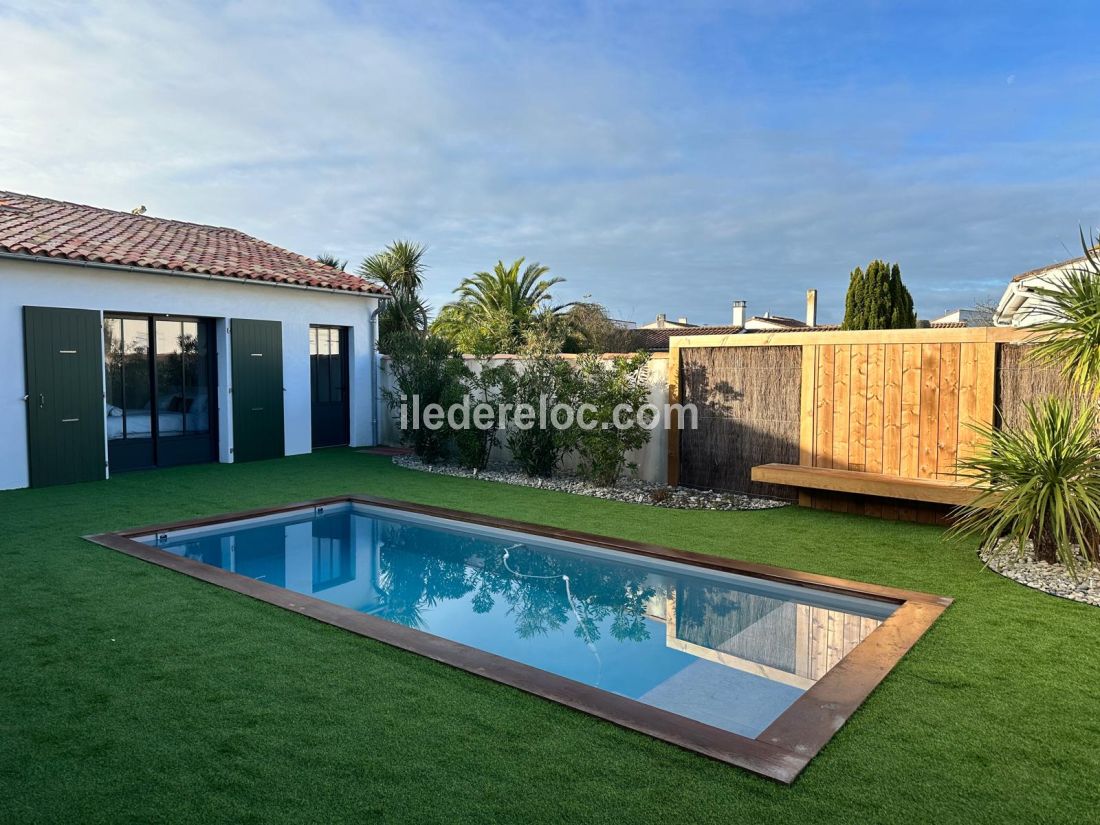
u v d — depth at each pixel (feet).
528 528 21.66
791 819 7.47
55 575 16.22
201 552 21.49
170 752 8.73
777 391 26.23
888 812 7.60
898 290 43.93
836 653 13.48
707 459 28.12
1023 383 21.44
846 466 24.72
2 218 31.55
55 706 9.95
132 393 32.50
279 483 29.94
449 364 34.42
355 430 41.93
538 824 7.34
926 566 17.51
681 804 7.72
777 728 9.35
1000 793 7.97
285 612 13.88
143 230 38.50
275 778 8.17
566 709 9.95
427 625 15.67
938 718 9.74
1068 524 16.90
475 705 10.03
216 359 35.40
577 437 29.37
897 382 23.59
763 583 16.79
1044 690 10.62
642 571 18.99
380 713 9.77
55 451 28.63
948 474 19.43
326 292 39.47
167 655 11.76
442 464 35.58
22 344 27.73
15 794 7.83
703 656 13.60
